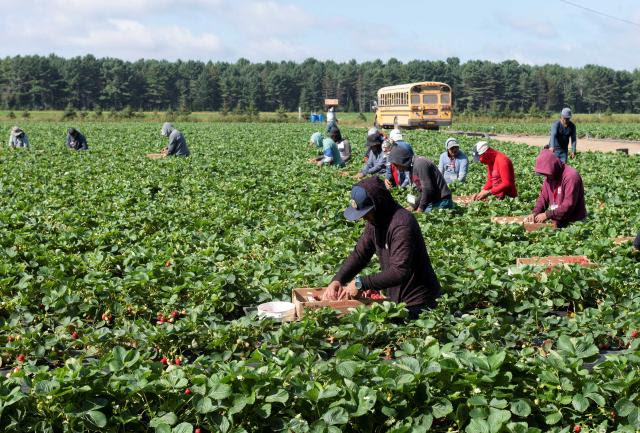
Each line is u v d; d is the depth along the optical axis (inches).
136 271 321.4
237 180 722.2
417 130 2070.6
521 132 2167.8
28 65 6141.7
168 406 190.9
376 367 204.4
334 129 876.0
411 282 266.5
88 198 606.9
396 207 259.0
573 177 435.2
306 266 350.6
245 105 6328.7
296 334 245.3
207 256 384.2
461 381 194.7
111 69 6628.9
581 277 312.5
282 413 192.1
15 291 323.3
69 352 255.0
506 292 302.5
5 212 502.9
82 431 181.9
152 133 1918.1
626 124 2829.7
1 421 179.8
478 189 637.3
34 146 1326.3
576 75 7293.3
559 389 200.8
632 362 206.5
